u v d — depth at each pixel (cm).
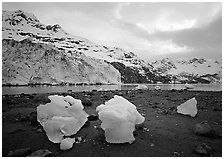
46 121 471
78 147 396
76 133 468
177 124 555
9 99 962
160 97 1145
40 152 358
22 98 1030
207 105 860
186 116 652
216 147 398
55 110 500
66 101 541
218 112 713
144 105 864
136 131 487
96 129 499
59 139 429
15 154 355
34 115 572
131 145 406
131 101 980
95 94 1287
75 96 1159
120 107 480
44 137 446
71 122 464
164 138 444
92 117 587
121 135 417
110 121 427
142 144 411
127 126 430
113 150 382
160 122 574
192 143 417
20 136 454
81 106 530
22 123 554
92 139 436
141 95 1249
